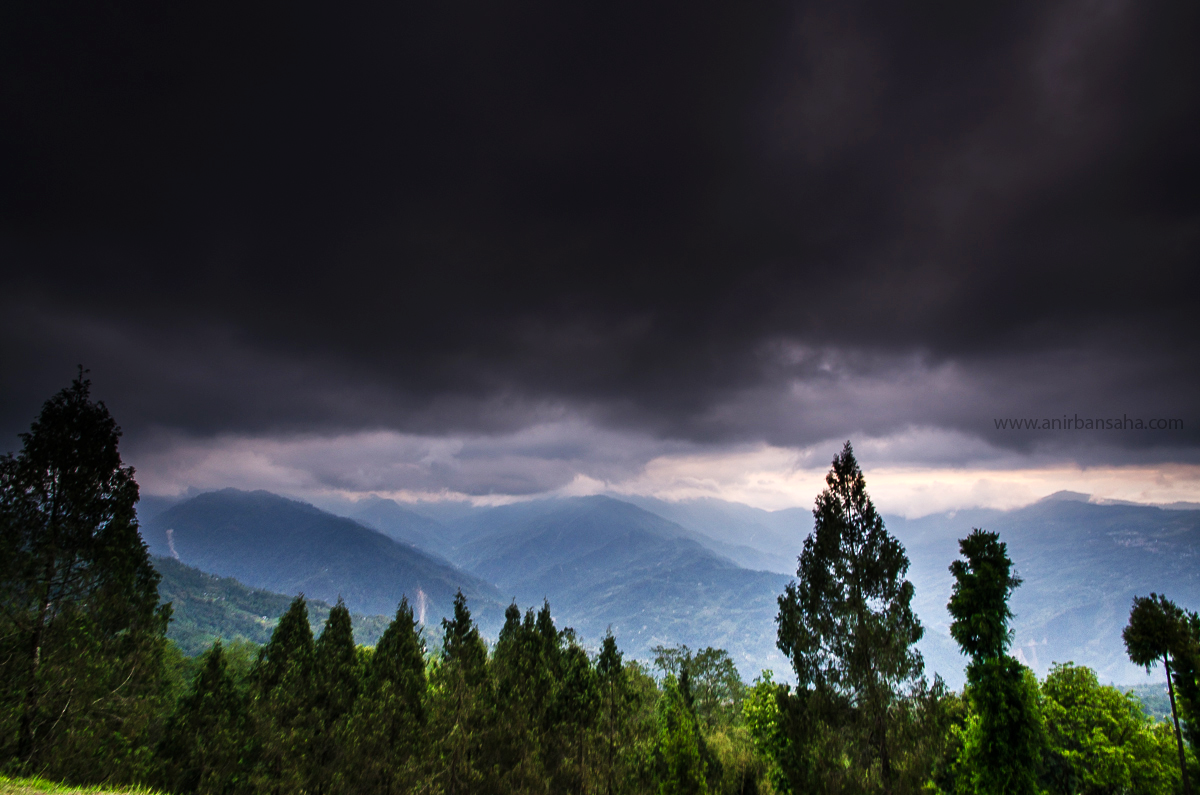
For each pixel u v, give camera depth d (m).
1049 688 41.78
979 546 30.64
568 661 48.31
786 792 39.50
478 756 38.22
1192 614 32.72
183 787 33.88
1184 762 32.31
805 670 30.73
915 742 28.16
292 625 41.25
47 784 22.19
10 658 26.19
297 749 35.00
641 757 42.50
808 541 32.19
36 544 27.27
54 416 28.64
